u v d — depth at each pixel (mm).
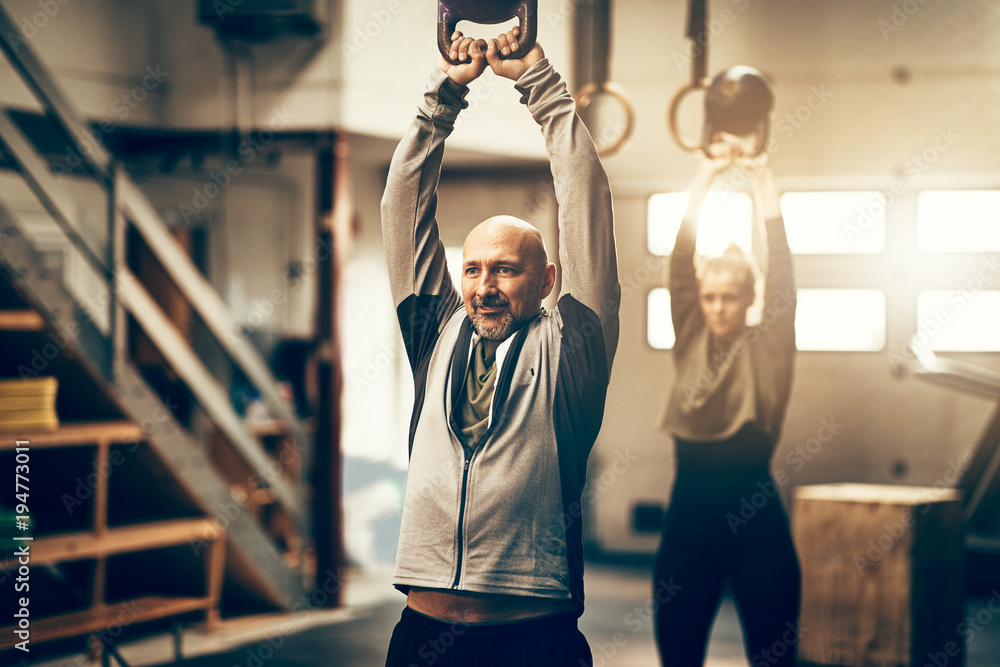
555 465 1679
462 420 1725
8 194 5887
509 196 6992
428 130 1834
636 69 6742
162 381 6355
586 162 1727
